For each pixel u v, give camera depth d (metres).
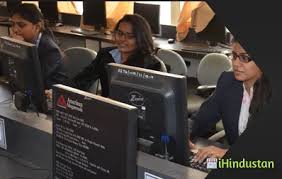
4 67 2.02
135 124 1.06
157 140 1.40
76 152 1.21
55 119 1.27
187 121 1.36
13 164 1.69
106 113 1.09
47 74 2.72
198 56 4.44
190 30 4.91
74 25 6.32
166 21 5.40
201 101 3.30
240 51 1.61
